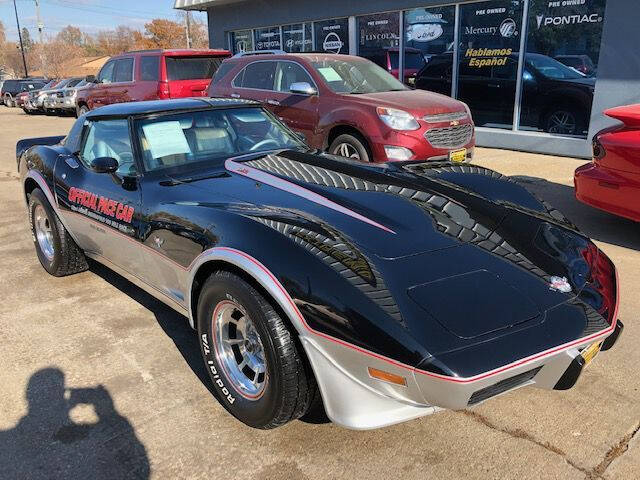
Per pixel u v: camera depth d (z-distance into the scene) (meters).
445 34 10.99
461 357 2.05
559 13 9.24
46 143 5.03
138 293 4.38
